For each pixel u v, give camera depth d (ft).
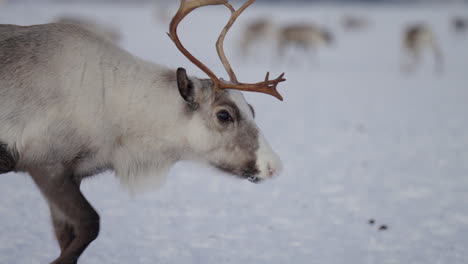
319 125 77.77
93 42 28.12
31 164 26.14
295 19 327.47
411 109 93.04
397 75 149.28
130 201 41.88
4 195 41.63
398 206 41.78
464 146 64.08
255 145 28.76
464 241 34.45
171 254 31.53
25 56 26.40
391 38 265.75
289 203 42.52
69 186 26.66
